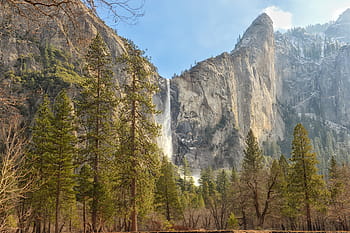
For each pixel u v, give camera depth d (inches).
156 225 1030.4
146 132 917.8
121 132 896.3
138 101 923.4
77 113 928.9
